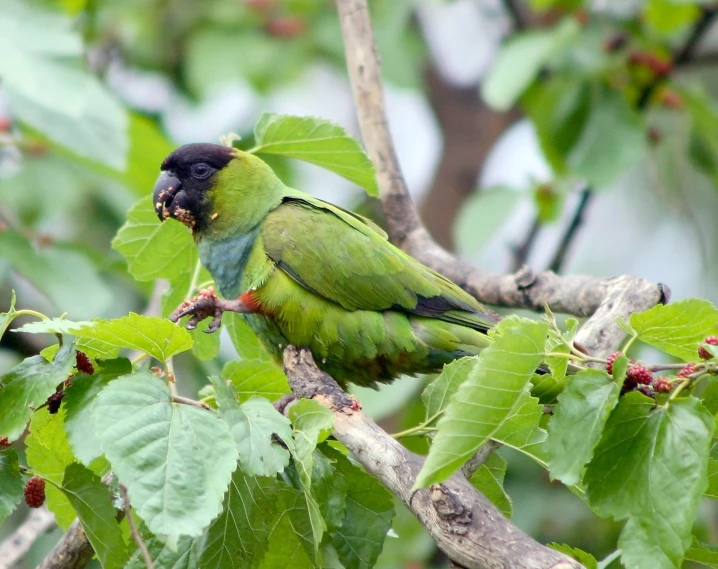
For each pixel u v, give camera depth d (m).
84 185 13.38
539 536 11.46
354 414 6.50
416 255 10.22
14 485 5.91
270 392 7.39
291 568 6.85
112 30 14.45
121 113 9.84
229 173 8.93
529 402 5.95
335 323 8.68
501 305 9.65
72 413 5.84
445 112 17.39
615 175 11.31
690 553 5.95
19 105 9.51
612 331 7.93
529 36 11.94
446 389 6.56
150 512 5.24
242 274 8.87
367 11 10.52
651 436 5.37
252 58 13.62
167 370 6.07
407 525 11.74
